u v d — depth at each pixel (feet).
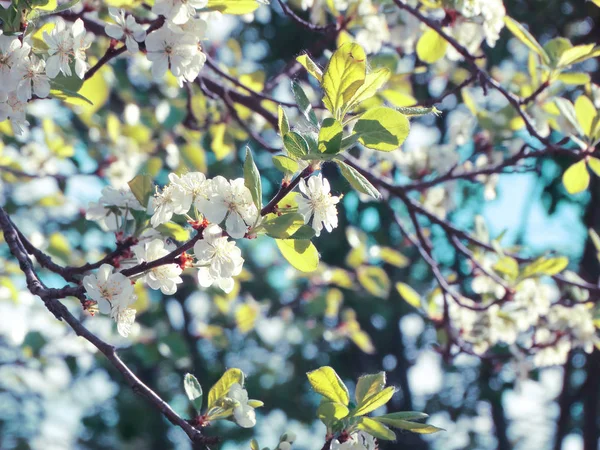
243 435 36.70
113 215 8.20
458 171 17.34
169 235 8.16
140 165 19.76
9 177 19.45
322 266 24.50
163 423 38.68
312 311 24.95
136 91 24.80
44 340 20.12
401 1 13.01
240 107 17.46
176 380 35.68
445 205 17.65
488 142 17.01
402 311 37.91
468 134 17.81
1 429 39.96
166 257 7.36
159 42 7.53
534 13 26.73
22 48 7.52
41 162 19.36
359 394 7.75
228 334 27.71
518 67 28.02
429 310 17.92
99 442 39.91
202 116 16.83
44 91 7.61
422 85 25.79
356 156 18.54
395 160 17.65
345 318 26.02
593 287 15.16
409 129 6.72
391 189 14.90
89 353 20.88
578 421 39.47
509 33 26.61
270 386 36.11
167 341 21.29
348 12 14.58
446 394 42.09
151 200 8.21
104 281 7.38
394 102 14.08
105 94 14.96
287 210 7.01
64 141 20.53
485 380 37.37
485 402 40.57
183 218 8.39
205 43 19.36
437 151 17.49
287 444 8.54
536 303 16.30
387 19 15.02
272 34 33.35
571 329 17.06
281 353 35.91
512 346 17.43
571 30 27.02
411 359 43.34
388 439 7.49
